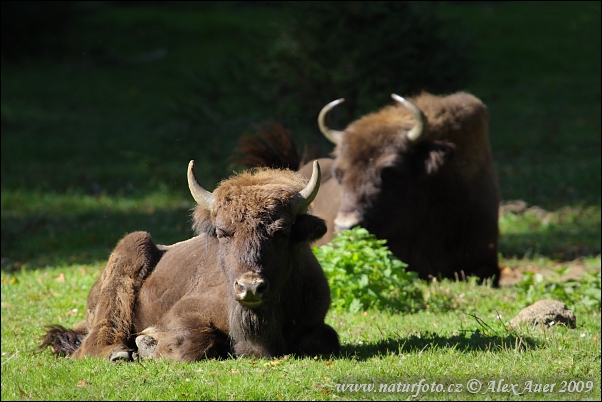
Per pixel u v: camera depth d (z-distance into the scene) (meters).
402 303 34.81
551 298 35.31
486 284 43.56
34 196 69.12
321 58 67.00
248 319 24.47
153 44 136.25
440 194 43.97
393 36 66.25
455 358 24.61
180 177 71.00
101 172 78.81
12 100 110.31
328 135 47.38
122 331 28.42
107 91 116.31
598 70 111.75
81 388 22.45
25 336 31.61
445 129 43.72
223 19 146.50
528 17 130.12
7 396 22.28
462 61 69.94
